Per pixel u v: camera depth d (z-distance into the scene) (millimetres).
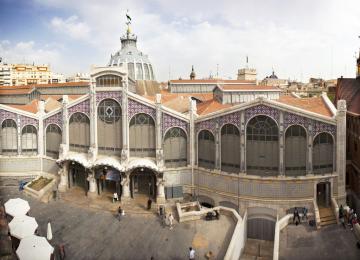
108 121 59906
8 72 177625
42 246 37312
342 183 51531
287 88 166125
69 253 42219
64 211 54750
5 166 69000
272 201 51250
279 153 50812
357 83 69812
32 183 65188
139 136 58656
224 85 68625
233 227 47938
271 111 50688
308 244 44000
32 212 54469
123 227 49031
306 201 50938
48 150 68688
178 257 41031
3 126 68438
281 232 47375
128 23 94375
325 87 153750
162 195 56344
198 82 85875
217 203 55406
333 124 50375
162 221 50375
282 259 40812
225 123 53969
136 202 57406
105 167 59375
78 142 63250
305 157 50875
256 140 51938
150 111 57750
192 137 57562
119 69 57844
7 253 41594
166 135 57969
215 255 41344
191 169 58250
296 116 50156
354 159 56219
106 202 57750
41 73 191125
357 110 56000
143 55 92750
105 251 42719
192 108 57094
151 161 57500
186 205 53750
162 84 131875
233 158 54000
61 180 63156
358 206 54031
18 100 88438
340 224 48625
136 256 41438
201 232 46875
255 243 51781
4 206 50938
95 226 49469
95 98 59938
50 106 75938
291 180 50719
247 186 52531
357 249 42344
